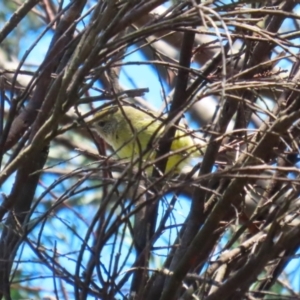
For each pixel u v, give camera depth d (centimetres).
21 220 570
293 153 540
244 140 500
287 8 578
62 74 498
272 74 549
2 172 486
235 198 515
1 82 557
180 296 535
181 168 678
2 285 529
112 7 456
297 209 515
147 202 473
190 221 542
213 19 475
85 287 489
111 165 500
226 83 475
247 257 540
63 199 496
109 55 504
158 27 464
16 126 573
